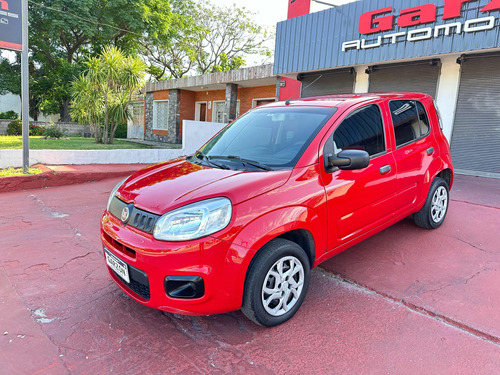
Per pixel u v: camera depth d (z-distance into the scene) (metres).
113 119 15.02
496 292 3.04
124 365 2.28
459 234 4.33
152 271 2.34
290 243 2.60
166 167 3.27
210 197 2.42
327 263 3.68
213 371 2.22
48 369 2.25
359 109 3.41
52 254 4.08
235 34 30.81
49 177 7.97
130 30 25.56
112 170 9.19
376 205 3.38
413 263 3.63
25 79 7.67
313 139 2.98
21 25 7.42
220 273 2.32
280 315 2.64
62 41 26.92
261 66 14.91
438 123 4.50
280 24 12.10
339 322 2.71
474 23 7.57
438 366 2.22
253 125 3.62
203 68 32.22
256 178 2.60
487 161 8.57
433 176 4.16
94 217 5.58
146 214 2.49
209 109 20.78
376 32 9.31
